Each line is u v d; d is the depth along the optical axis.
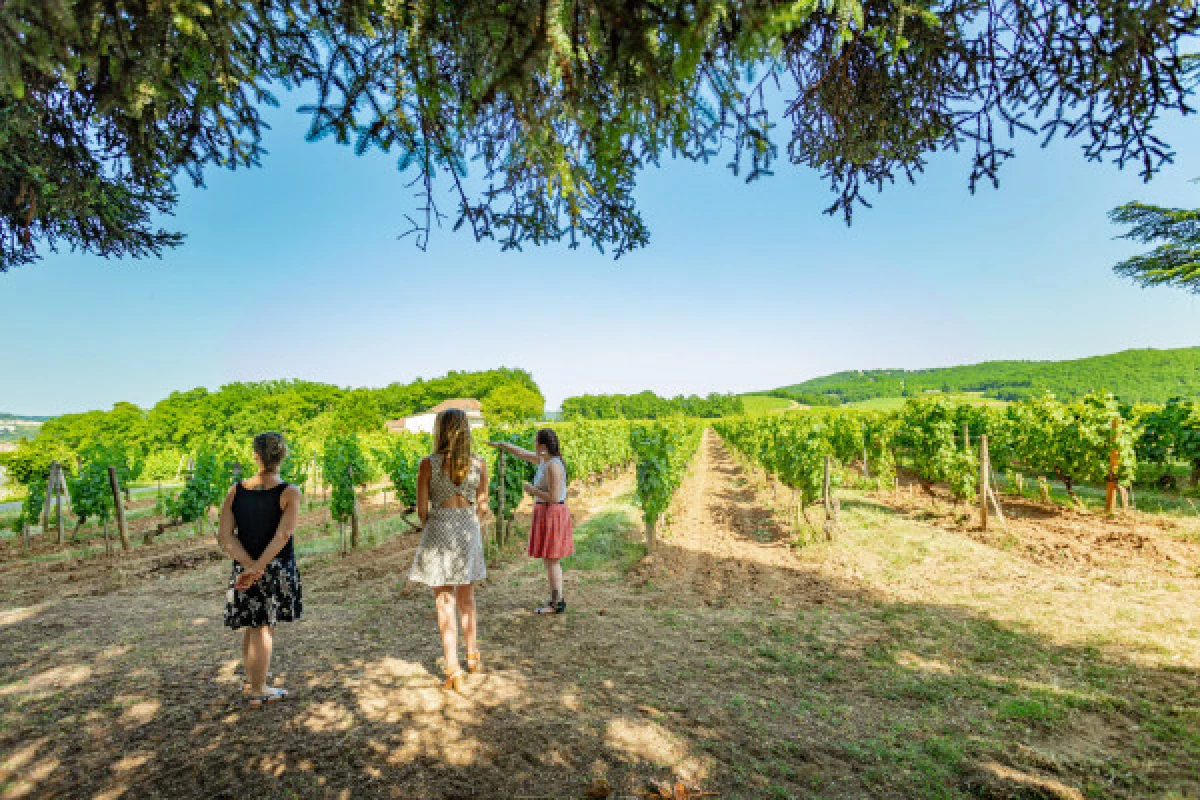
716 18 1.40
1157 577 5.65
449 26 1.63
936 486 14.69
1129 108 1.91
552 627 4.41
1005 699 3.28
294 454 14.88
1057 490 12.73
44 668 3.45
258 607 2.87
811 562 7.02
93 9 1.35
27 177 2.75
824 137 2.62
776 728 2.88
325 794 2.14
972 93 2.20
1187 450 10.80
